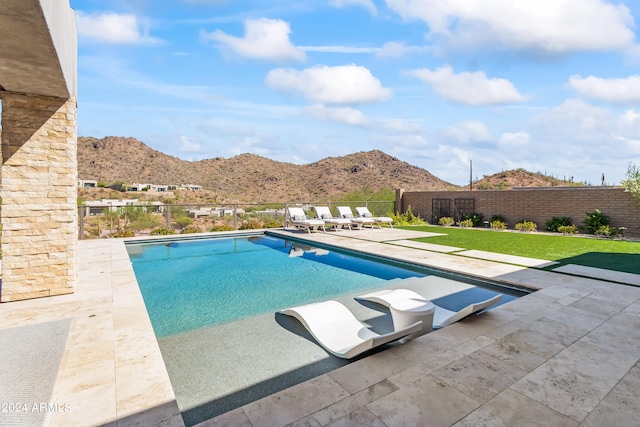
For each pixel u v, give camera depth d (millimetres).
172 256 8750
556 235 11922
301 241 10859
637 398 2346
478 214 15789
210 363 3225
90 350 2982
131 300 4363
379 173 57625
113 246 8617
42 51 3166
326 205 15500
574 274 5914
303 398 2299
